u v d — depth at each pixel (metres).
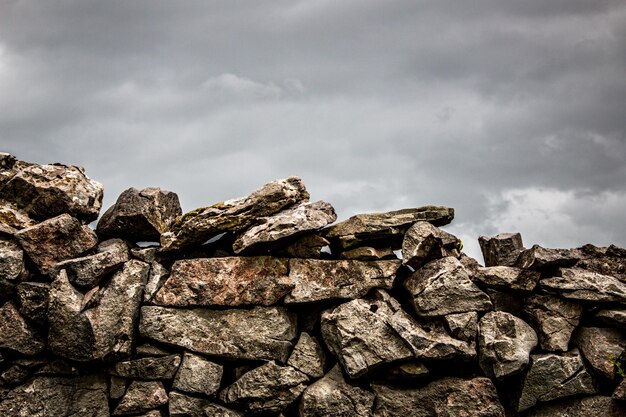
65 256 11.27
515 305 11.59
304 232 11.38
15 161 12.51
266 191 11.56
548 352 11.12
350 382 11.13
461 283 11.34
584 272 11.40
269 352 11.11
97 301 10.98
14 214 11.49
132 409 11.02
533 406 11.11
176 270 11.45
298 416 11.07
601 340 11.07
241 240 11.26
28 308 10.88
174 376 11.20
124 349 11.03
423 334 10.97
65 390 10.98
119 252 11.48
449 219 12.03
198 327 11.23
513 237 12.37
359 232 11.59
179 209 12.88
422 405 10.99
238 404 11.02
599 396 10.95
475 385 10.95
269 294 11.27
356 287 11.41
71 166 12.11
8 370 10.88
